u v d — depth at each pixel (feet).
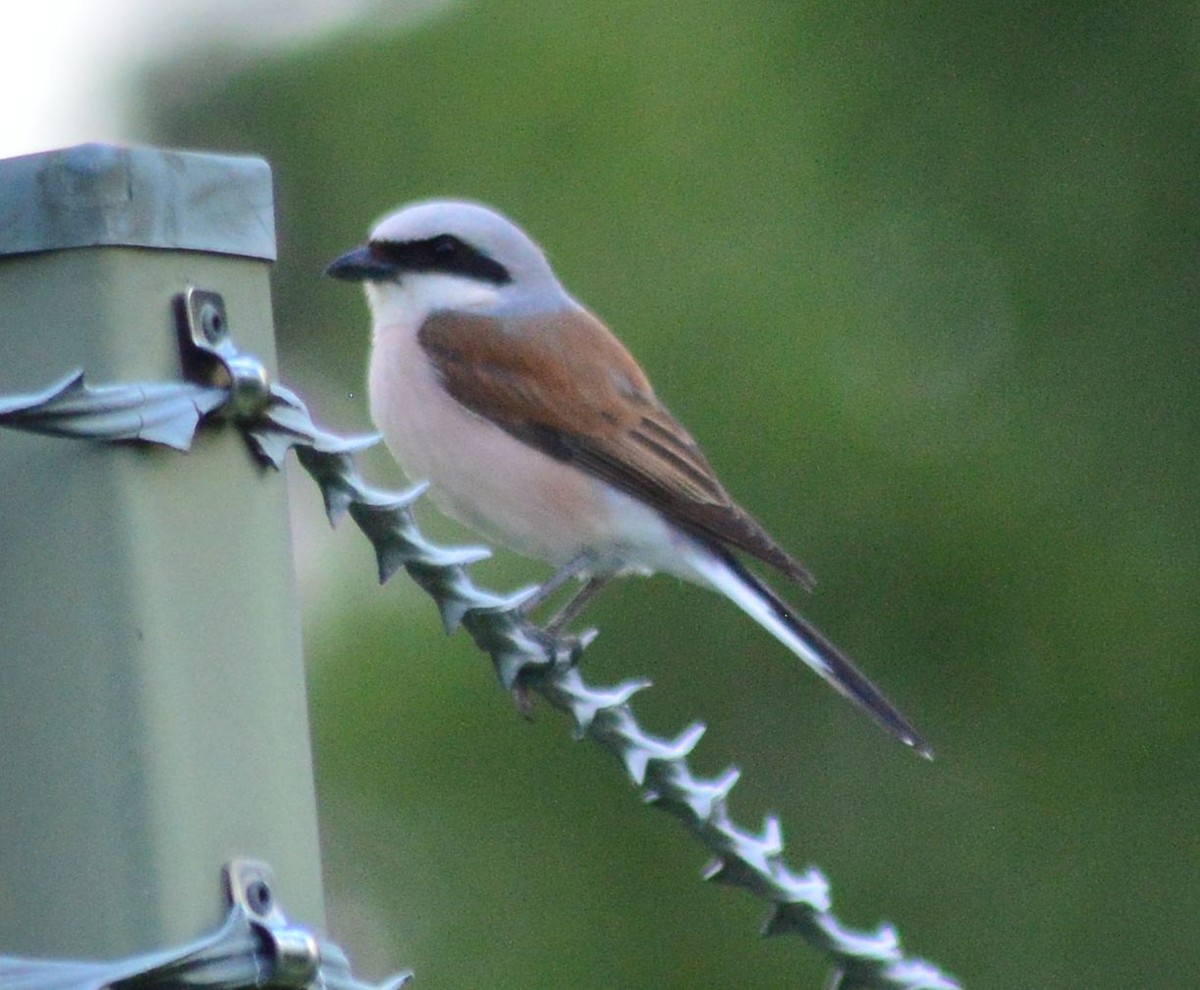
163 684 11.62
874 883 34.58
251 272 12.57
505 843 32.94
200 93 39.96
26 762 11.60
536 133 37.04
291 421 12.55
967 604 34.99
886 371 35.81
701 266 35.99
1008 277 37.55
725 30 37.50
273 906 12.04
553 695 14.92
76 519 11.60
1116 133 38.42
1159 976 34.58
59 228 11.61
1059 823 34.88
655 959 32.83
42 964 10.92
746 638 34.68
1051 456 36.06
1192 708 34.76
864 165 37.37
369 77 38.40
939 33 38.11
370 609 33.45
